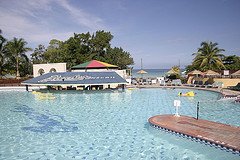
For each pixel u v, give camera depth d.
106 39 56.78
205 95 25.73
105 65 37.59
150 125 12.06
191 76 38.69
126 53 67.94
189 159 8.53
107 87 32.50
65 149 9.70
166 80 39.91
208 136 9.61
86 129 12.64
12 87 33.84
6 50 45.59
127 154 9.08
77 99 23.59
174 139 10.60
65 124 13.80
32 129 12.74
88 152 9.34
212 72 33.91
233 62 49.44
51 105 20.36
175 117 13.02
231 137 9.48
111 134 11.64
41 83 28.92
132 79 42.53
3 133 12.02
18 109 18.61
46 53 58.91
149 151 9.34
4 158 8.82
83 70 36.53
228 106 18.88
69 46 54.09
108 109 18.31
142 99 23.38
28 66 54.09
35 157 8.91
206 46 43.72
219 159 8.45
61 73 31.66
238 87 27.45
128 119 14.82
